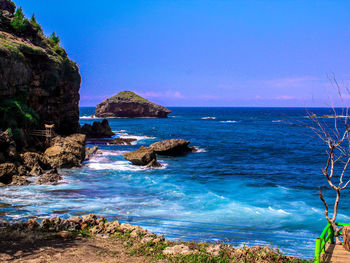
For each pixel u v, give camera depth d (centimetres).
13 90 3475
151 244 1146
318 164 3694
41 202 1886
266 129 9375
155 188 2364
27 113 3453
